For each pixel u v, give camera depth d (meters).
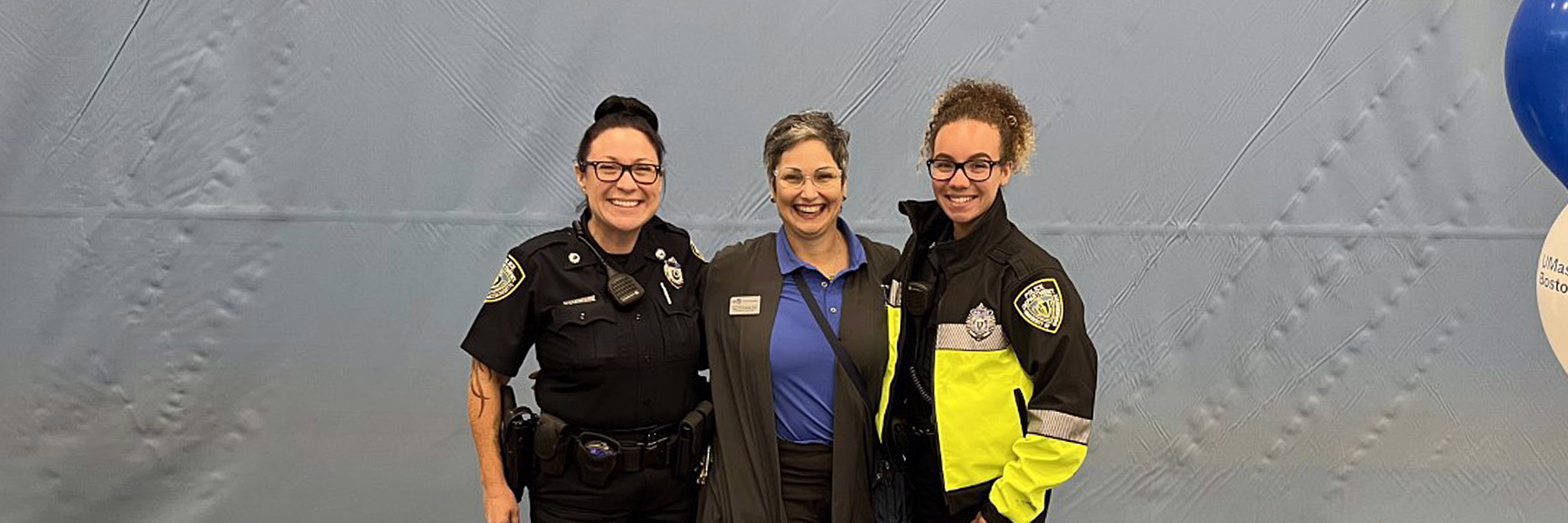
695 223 2.60
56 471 2.57
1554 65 1.58
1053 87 2.62
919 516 1.86
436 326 2.60
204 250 2.56
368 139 2.56
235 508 2.60
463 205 2.58
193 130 2.54
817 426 1.80
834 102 2.61
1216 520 2.71
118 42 2.51
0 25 2.50
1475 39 2.60
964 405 1.71
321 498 2.61
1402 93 2.62
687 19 2.59
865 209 2.62
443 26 2.55
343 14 2.54
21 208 2.53
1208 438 2.69
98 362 2.56
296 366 2.59
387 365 2.61
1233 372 2.68
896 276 1.82
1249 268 2.66
